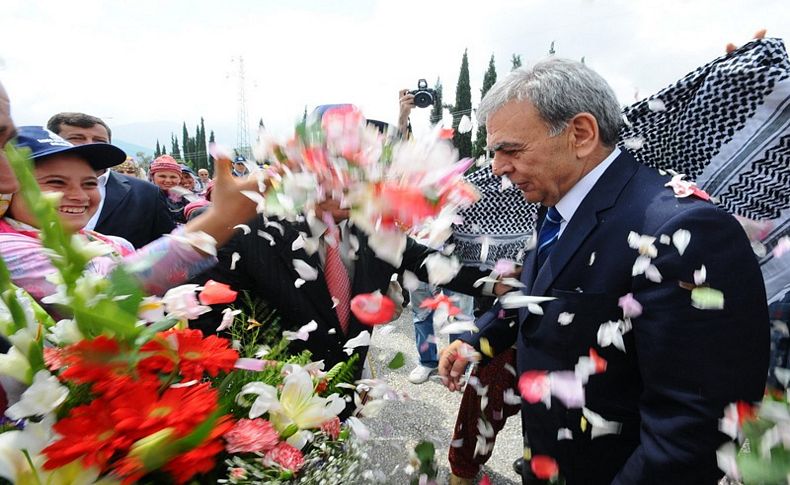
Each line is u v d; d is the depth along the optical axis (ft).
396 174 2.74
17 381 2.06
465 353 5.43
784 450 1.63
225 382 2.42
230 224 3.00
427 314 11.33
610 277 3.88
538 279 4.48
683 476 3.26
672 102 5.09
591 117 3.99
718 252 3.33
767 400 1.87
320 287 4.89
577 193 4.29
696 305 3.21
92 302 1.83
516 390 5.63
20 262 2.56
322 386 2.75
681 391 3.32
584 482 4.17
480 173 6.30
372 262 5.26
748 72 4.56
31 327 1.95
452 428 9.25
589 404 4.01
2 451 1.68
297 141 2.72
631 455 3.75
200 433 1.72
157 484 1.81
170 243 2.90
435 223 2.87
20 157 1.82
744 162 4.87
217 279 4.79
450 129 2.89
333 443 2.56
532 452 4.60
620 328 3.78
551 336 4.17
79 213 4.55
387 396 2.89
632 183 4.09
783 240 4.72
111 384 1.82
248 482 2.07
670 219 3.53
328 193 2.76
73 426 1.72
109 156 4.73
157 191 10.10
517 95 4.04
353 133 2.72
